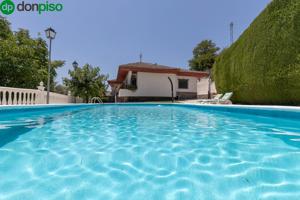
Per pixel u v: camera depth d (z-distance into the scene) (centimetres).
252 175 155
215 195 124
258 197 121
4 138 285
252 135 314
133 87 1902
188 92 2103
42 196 122
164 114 717
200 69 3656
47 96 858
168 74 1986
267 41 630
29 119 514
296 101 541
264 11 659
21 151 220
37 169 167
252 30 739
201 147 242
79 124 450
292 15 529
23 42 1323
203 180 147
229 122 477
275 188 132
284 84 556
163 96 1967
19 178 148
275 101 632
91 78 1789
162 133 339
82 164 180
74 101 1608
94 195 125
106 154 212
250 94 768
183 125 436
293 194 124
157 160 193
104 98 2431
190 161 190
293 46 523
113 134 330
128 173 160
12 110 527
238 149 230
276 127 389
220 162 186
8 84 1057
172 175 156
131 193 127
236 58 890
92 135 320
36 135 311
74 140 280
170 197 122
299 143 256
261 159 193
